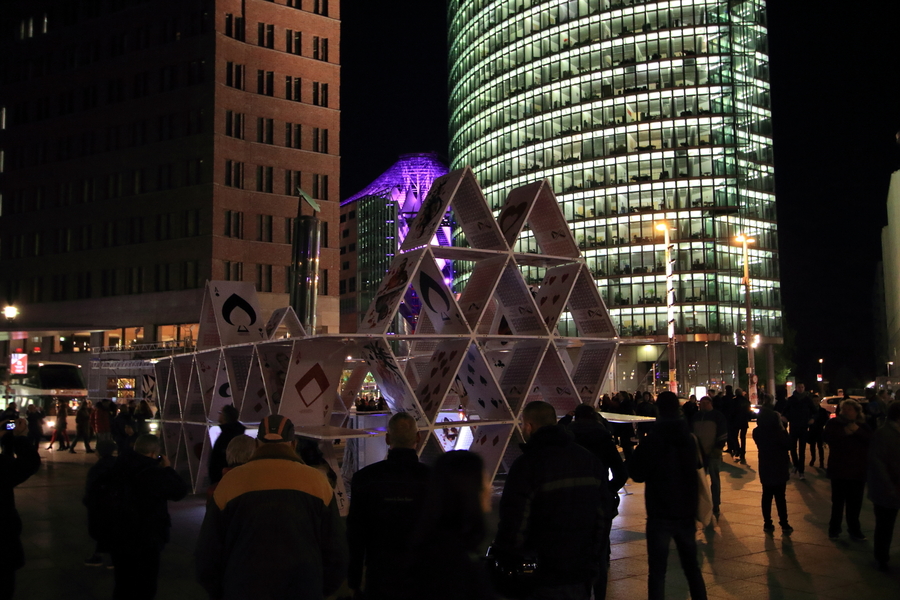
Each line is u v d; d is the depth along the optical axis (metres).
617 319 77.06
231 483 4.17
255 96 54.97
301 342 11.51
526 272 78.25
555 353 12.27
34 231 59.69
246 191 54.03
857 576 8.01
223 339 14.03
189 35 54.81
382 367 11.48
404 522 4.14
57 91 59.91
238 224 53.75
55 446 29.36
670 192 76.94
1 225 61.22
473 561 3.64
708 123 77.19
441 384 11.55
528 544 4.78
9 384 38.03
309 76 57.50
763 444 10.41
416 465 4.40
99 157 57.41
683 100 77.69
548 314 12.64
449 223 93.25
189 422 15.06
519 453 13.33
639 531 10.60
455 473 3.62
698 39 78.06
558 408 12.86
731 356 75.75
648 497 6.40
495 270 11.88
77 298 57.31
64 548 10.16
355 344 11.60
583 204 79.75
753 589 7.54
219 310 14.21
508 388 12.47
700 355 75.31
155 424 21.31
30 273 59.56
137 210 55.38
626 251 77.44
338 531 4.27
